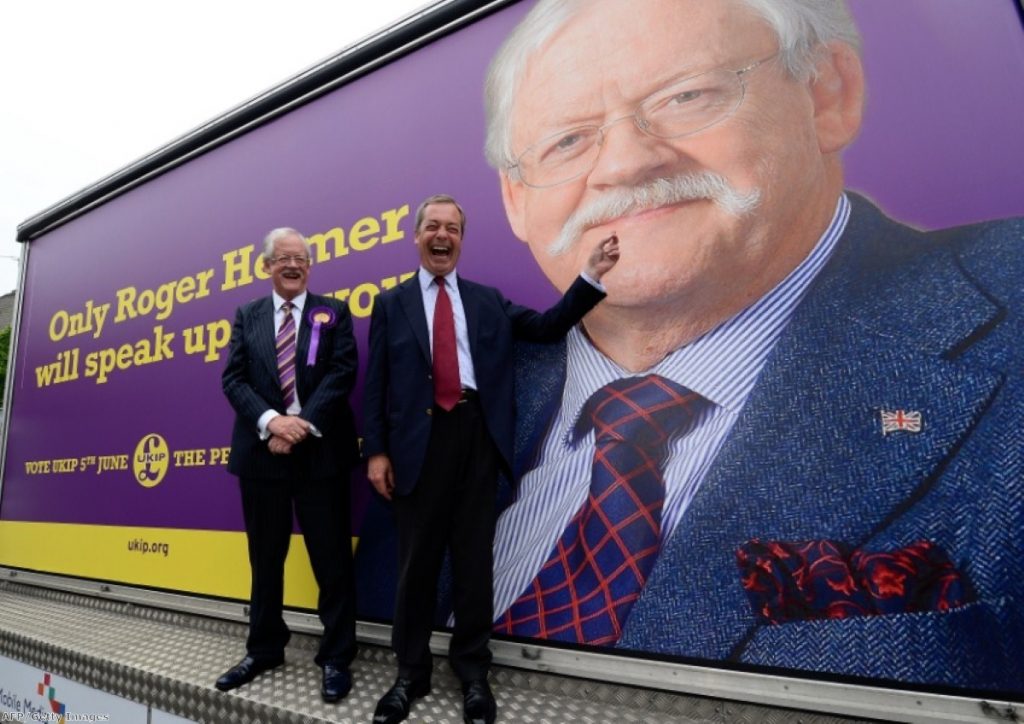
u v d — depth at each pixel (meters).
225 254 2.61
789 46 1.50
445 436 1.61
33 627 2.40
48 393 3.28
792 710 1.31
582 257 1.71
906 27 1.38
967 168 1.30
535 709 1.49
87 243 3.25
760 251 1.50
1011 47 1.28
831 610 1.30
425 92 2.09
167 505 2.59
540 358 1.78
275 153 2.50
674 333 1.58
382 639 1.89
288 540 1.91
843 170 1.42
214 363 2.56
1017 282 1.23
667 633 1.46
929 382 1.29
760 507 1.41
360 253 2.18
